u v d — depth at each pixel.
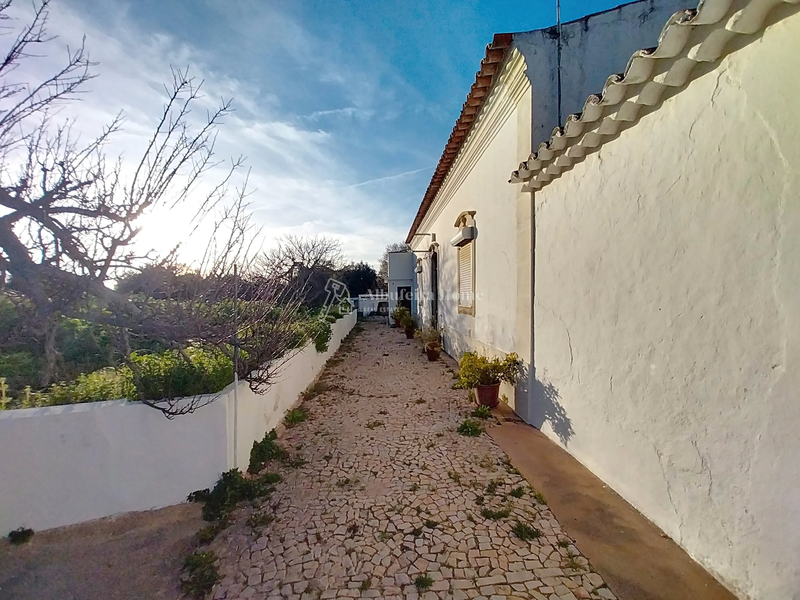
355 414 5.34
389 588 2.17
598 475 3.31
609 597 2.04
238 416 3.44
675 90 2.33
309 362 6.98
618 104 2.65
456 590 2.14
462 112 6.00
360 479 3.44
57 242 2.29
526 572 2.26
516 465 3.61
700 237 2.18
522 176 4.18
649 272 2.61
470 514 2.86
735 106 1.93
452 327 9.58
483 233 6.54
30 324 2.41
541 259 4.31
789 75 1.66
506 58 4.57
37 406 3.19
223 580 2.26
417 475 3.49
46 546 2.65
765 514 1.83
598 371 3.26
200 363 3.29
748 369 1.90
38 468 2.83
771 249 1.77
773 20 1.71
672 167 2.38
